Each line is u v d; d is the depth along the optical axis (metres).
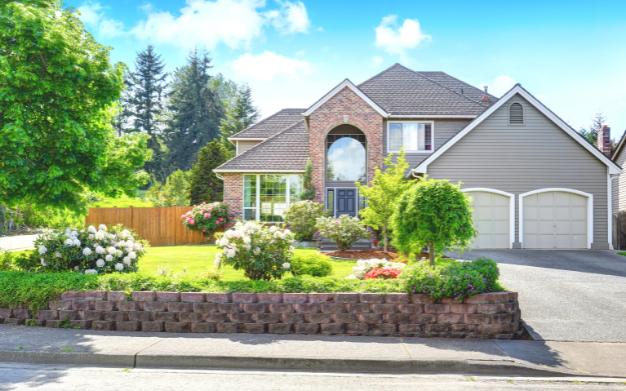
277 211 24.16
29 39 9.65
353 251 17.86
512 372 6.36
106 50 10.95
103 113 11.77
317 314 7.91
